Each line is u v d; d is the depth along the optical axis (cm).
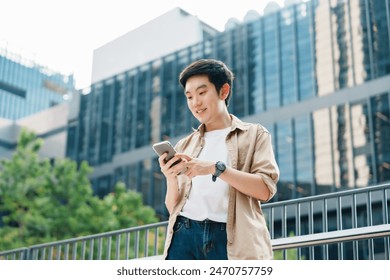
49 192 2189
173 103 3456
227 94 228
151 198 3372
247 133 225
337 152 2706
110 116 3788
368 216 450
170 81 3522
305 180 2777
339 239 427
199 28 3662
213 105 222
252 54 3225
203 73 222
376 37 2709
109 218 2019
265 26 3231
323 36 2944
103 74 3991
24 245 2027
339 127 2739
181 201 220
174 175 212
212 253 206
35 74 5553
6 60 5350
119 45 3997
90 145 3816
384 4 2722
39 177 2238
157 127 3484
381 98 2619
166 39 3766
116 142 3681
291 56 3050
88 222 1988
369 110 2648
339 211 466
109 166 3653
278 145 2939
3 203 2331
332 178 2681
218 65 225
